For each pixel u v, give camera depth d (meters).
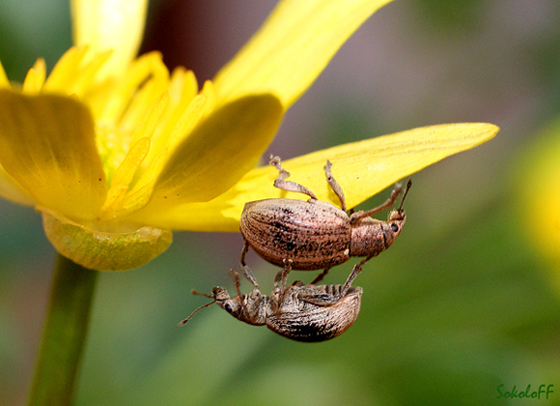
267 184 0.07
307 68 0.07
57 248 0.07
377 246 0.07
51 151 0.06
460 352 0.07
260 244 0.07
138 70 0.08
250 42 0.07
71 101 0.06
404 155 0.07
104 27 0.08
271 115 0.06
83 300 0.07
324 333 0.07
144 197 0.07
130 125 0.08
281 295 0.07
